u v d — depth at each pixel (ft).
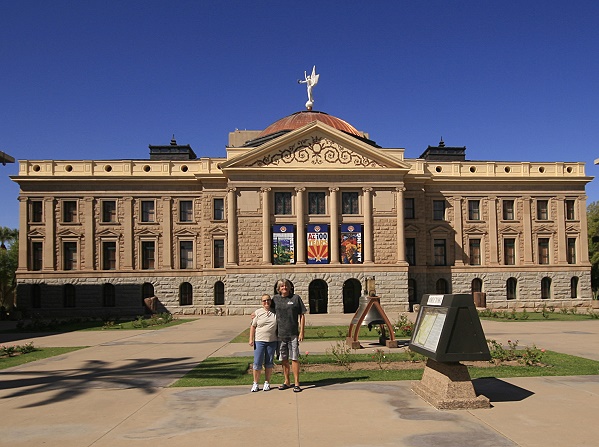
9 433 35.06
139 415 39.14
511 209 216.33
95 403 43.62
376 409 39.52
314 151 194.70
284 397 44.34
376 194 196.03
